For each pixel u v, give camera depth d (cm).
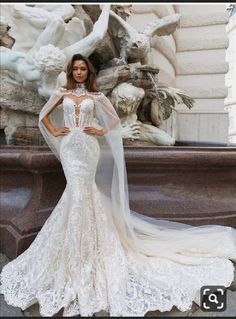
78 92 294
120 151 302
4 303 246
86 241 266
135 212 361
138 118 602
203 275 279
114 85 504
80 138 280
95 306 236
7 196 370
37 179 348
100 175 313
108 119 296
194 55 1014
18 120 473
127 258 286
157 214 373
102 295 244
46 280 253
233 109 2347
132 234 303
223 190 414
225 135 970
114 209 304
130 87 502
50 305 234
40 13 473
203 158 373
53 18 458
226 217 394
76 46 469
